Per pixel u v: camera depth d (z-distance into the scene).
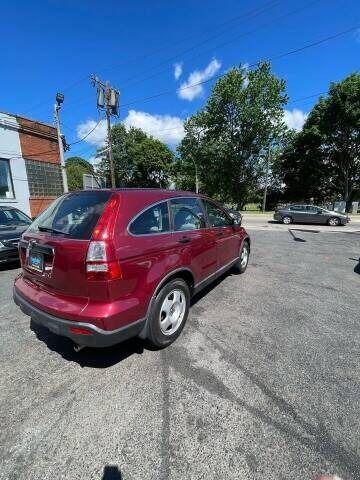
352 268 6.63
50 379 2.76
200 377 2.77
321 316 4.06
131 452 2.01
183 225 3.62
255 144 38.56
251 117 36.47
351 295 4.87
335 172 36.53
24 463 1.93
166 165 55.03
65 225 2.85
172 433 2.16
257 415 2.32
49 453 2.00
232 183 40.75
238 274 6.00
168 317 3.25
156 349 3.22
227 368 2.90
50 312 2.71
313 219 19.30
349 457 1.97
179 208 3.62
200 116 39.94
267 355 3.12
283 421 2.26
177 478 1.83
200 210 4.12
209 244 4.09
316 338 3.47
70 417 2.30
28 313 2.97
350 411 2.36
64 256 2.62
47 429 2.19
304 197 43.38
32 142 14.48
